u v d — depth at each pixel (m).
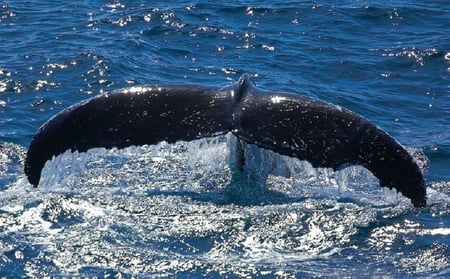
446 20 79.81
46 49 69.94
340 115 41.28
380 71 68.19
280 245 39.69
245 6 81.56
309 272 37.69
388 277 37.50
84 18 78.50
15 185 44.88
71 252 38.72
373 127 41.12
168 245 39.44
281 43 73.69
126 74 65.38
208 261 38.28
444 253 39.44
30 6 81.75
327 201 43.34
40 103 59.41
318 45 73.50
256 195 43.69
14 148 51.25
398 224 41.62
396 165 40.81
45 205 42.19
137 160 47.25
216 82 65.25
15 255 38.41
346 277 37.41
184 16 78.88
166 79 65.19
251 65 68.94
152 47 71.94
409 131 56.69
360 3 83.56
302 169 45.31
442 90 64.62
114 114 41.75
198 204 42.75
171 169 46.31
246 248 39.38
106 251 38.81
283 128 40.81
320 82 66.00
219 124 41.00
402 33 76.75
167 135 41.12
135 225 40.84
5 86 62.00
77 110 41.97
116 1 83.25
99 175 45.38
